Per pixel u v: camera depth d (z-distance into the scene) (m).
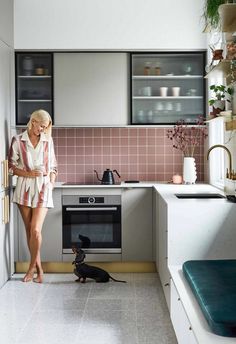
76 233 4.99
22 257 4.99
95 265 5.04
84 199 4.96
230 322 2.01
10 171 4.77
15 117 5.17
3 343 3.14
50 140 4.75
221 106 4.12
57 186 4.93
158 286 4.48
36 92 5.28
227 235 3.53
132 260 4.99
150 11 5.12
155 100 5.32
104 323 3.51
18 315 3.69
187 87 5.33
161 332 3.33
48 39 5.12
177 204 3.54
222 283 2.54
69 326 3.45
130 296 4.17
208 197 4.27
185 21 5.13
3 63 4.64
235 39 3.84
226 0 3.87
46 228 4.98
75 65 5.19
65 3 5.11
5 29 4.73
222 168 5.04
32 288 4.45
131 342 3.16
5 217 4.59
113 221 4.98
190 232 3.54
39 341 3.18
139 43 5.12
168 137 5.35
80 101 5.20
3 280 4.57
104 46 5.12
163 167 5.59
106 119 5.21
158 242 4.53
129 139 5.60
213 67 3.80
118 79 5.19
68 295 4.21
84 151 5.60
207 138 5.34
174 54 5.22
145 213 4.98
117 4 5.12
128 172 5.60
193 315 2.28
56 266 5.05
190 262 3.06
